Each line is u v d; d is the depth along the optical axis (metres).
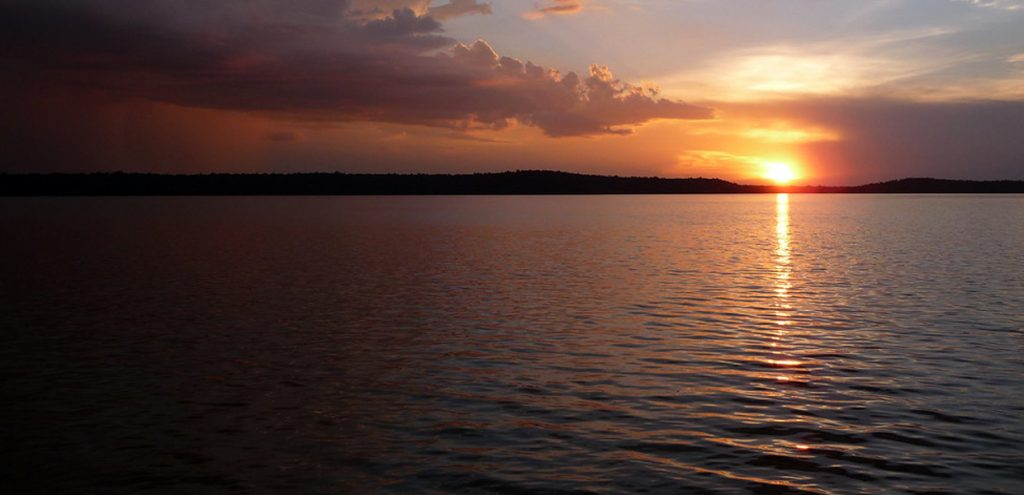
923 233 75.25
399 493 11.57
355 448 13.46
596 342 22.19
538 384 17.59
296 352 21.00
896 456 12.91
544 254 52.72
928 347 21.12
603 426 14.57
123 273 40.53
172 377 18.31
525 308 28.42
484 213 143.12
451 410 15.63
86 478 12.23
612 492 11.55
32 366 19.41
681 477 12.09
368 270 42.12
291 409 15.73
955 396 16.31
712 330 23.91
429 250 56.19
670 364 19.45
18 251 54.31
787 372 18.53
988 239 65.19
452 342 22.27
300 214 134.75
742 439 13.80
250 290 33.66
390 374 18.55
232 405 16.03
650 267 43.56
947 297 30.45
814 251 54.28
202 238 69.12
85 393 16.95
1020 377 17.81
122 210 152.88
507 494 11.50
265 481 12.05
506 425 14.66
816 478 12.02
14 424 14.83
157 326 24.86
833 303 29.20
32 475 12.37
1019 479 11.90
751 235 74.69
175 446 13.60
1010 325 24.28
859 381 17.62
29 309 28.38
